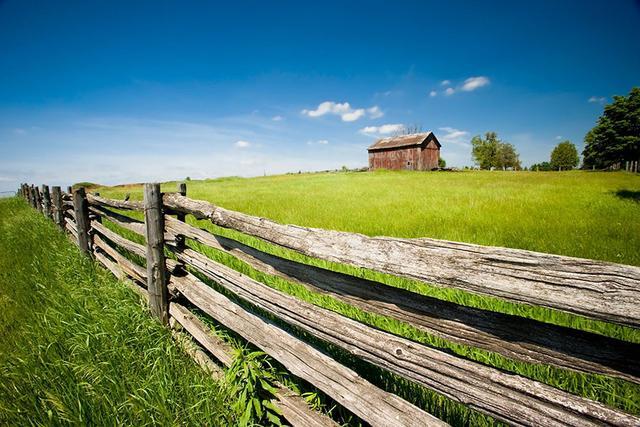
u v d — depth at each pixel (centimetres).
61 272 442
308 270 174
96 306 330
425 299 128
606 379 191
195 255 277
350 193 1639
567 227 635
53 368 246
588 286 79
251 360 198
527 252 90
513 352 107
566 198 1229
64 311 322
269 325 202
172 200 290
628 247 477
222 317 240
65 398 215
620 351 87
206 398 201
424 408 179
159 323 304
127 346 270
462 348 226
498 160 7394
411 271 114
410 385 193
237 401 187
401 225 678
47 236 682
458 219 740
